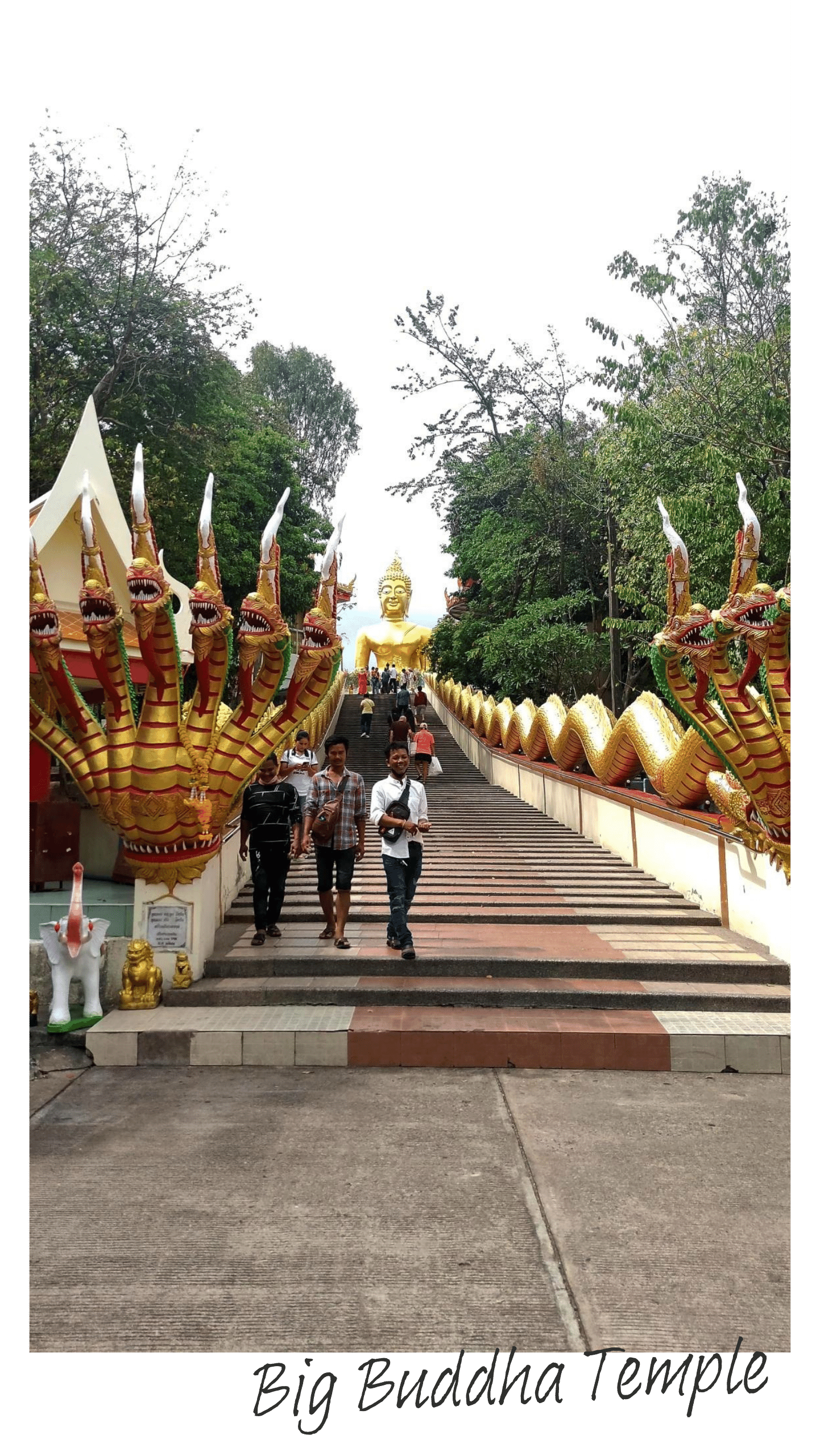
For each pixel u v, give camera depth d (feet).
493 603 81.56
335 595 27.66
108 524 31.73
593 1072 22.02
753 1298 12.50
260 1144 17.58
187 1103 19.81
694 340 49.16
